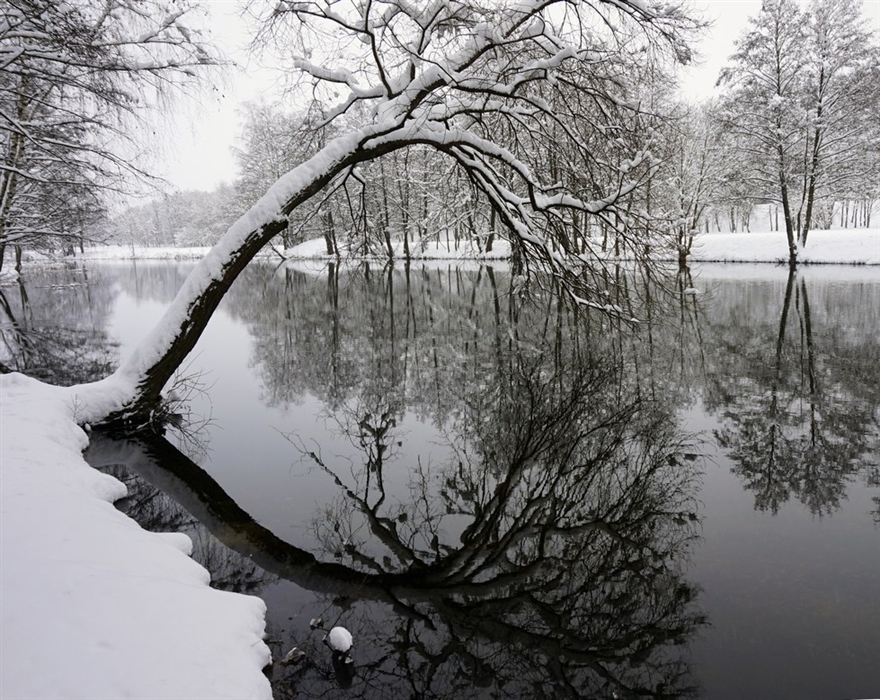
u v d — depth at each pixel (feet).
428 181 87.81
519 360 36.58
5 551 9.96
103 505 14.53
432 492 19.08
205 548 15.30
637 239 27.12
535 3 23.52
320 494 18.86
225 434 24.59
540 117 28.86
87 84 27.61
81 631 8.03
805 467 19.57
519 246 29.43
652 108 27.78
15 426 19.04
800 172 89.76
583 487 19.15
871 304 49.52
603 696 10.43
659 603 12.93
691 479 19.11
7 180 40.19
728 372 31.45
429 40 24.04
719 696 10.23
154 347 25.07
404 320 53.16
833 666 10.78
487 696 10.44
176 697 7.33
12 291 90.48
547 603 13.20
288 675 10.39
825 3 82.43
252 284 102.89
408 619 12.62
